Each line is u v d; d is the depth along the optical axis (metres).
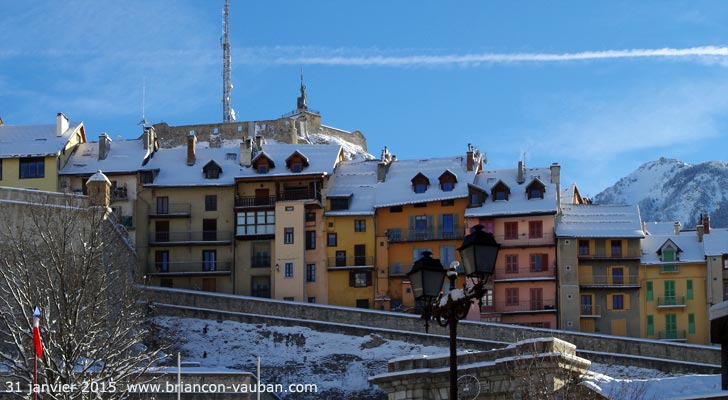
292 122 175.88
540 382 54.31
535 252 120.12
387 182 126.88
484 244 35.00
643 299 119.69
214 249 123.31
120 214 122.25
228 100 186.38
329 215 123.25
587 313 119.25
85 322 62.88
